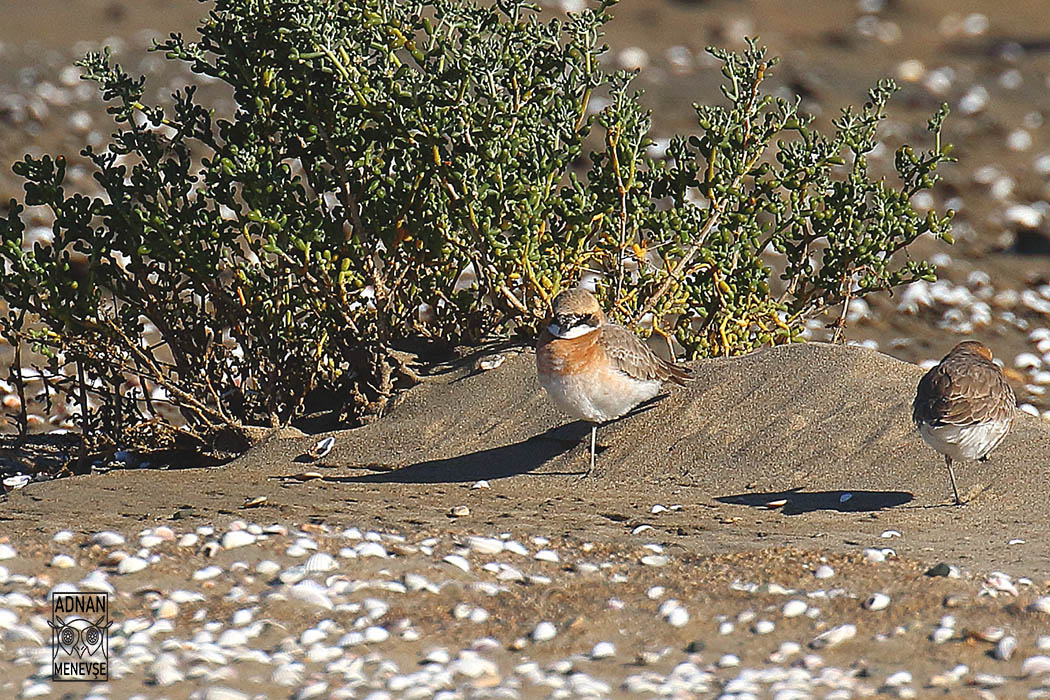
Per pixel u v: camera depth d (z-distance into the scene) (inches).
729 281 553.9
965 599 345.1
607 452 488.7
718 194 541.6
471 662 314.8
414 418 525.3
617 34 1542.8
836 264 553.9
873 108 664.4
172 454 543.5
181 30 1466.5
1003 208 1002.7
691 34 1566.2
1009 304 836.6
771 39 1565.0
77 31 1439.5
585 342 457.7
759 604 349.7
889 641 325.4
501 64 510.0
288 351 544.1
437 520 423.2
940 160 548.7
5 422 622.2
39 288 534.0
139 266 534.0
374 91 504.4
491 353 550.6
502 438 507.2
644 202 546.9
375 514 430.6
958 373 427.2
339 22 502.3
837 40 1577.3
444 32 512.7
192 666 309.7
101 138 1081.4
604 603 352.5
